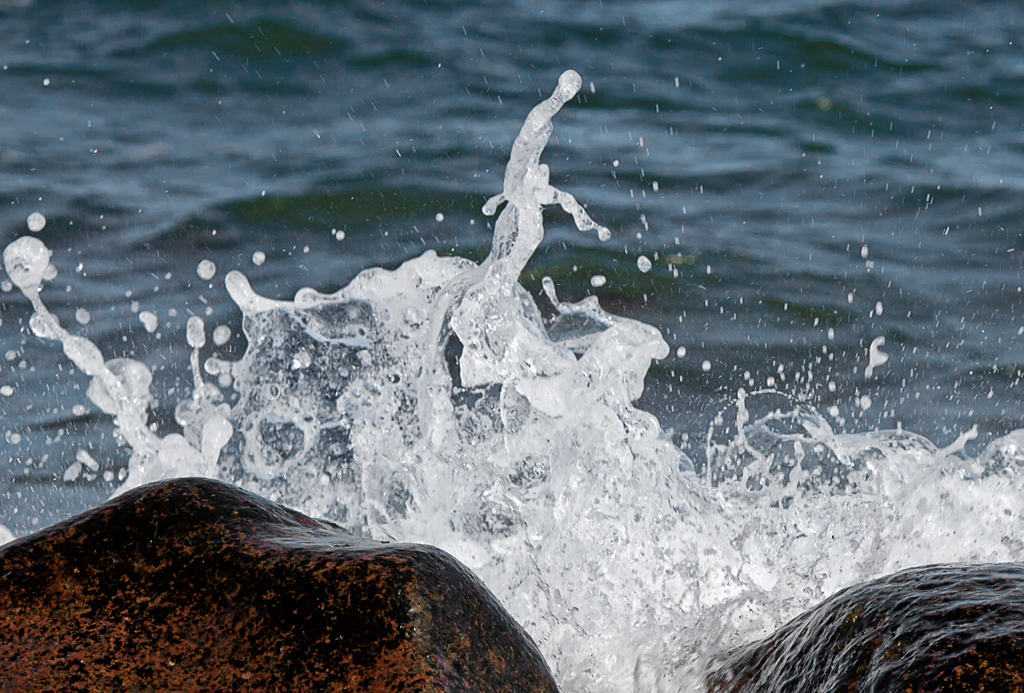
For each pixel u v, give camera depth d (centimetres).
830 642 902
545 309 1916
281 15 4206
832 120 3559
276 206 2875
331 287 2498
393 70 3900
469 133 3359
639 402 2020
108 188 2975
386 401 1714
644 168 3136
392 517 1550
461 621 859
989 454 1549
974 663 783
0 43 4072
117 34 4131
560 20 4466
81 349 1714
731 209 2884
